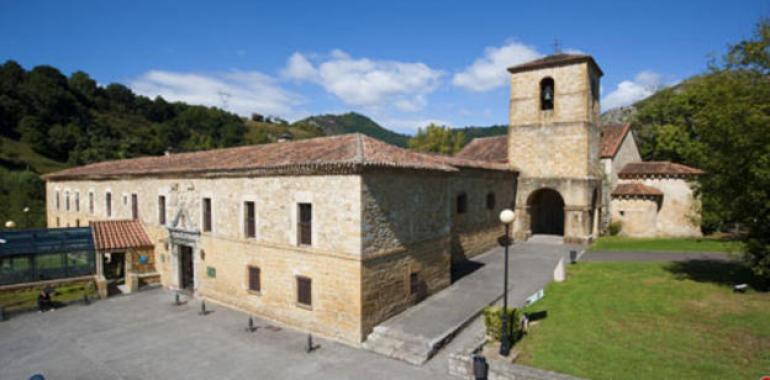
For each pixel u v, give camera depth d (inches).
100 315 733.3
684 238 1162.6
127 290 898.7
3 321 710.5
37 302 772.0
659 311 561.0
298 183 636.1
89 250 901.2
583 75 1160.2
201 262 821.9
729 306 557.0
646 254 948.6
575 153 1176.8
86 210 1248.2
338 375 483.2
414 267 677.9
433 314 633.6
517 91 1273.4
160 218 938.1
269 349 565.9
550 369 429.1
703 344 454.0
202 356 549.3
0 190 1984.5
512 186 1266.0
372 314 584.1
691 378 387.2
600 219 1261.1
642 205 1214.9
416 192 684.7
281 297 666.8
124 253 1008.9
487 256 1052.5
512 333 508.7
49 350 583.5
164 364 529.0
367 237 573.3
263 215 692.1
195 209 832.9
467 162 1007.0
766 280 649.6
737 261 813.9
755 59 583.2
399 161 637.9
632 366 418.6
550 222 1483.8
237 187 738.2
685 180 1182.3
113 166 1251.8
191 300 818.2
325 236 601.0
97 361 543.5
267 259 688.4
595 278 754.2
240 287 739.4
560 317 573.6
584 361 438.6
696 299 595.5
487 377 433.7
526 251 1101.7
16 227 1798.7
